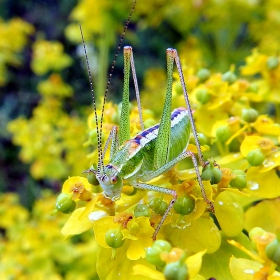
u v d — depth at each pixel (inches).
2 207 10.3
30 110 18.6
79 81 18.9
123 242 7.1
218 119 8.4
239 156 7.8
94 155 8.1
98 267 7.2
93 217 7.3
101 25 12.2
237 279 6.8
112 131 7.7
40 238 9.8
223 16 11.0
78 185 7.3
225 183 7.3
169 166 7.6
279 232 6.7
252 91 8.6
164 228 7.2
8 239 10.7
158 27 13.7
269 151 7.6
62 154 13.2
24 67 19.3
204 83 8.7
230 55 11.6
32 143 11.5
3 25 13.7
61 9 20.4
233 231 7.3
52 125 12.3
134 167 7.4
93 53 13.6
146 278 7.0
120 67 18.3
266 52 10.9
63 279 9.9
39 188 14.2
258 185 7.6
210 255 7.3
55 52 13.4
